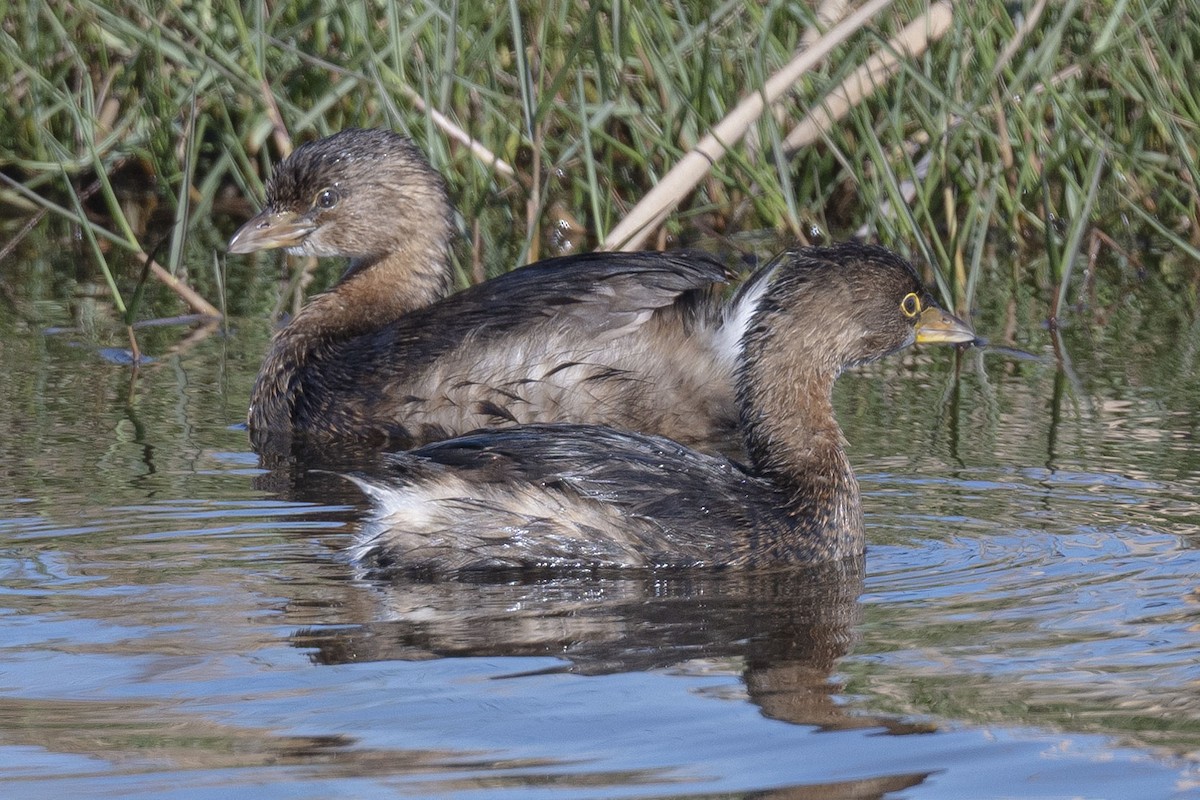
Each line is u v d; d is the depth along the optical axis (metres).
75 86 19.89
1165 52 16.92
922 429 12.61
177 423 12.87
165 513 10.50
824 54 15.91
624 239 15.68
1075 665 7.92
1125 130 18.23
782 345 10.62
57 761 6.91
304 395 13.65
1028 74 17.50
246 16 17.75
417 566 9.60
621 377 13.18
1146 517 10.39
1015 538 10.05
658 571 9.66
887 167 16.41
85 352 15.07
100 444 12.17
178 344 15.48
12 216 20.52
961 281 16.69
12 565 9.41
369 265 15.19
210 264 18.62
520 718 7.31
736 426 13.20
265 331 16.05
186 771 6.81
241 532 10.15
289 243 15.19
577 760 6.91
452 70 16.12
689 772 6.81
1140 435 12.28
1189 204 18.47
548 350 13.23
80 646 8.17
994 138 16.47
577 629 8.50
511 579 9.46
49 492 10.87
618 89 17.11
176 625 8.48
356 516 10.55
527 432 10.30
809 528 9.95
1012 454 11.88
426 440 13.30
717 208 18.80
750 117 15.95
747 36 17.97
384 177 15.13
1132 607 8.73
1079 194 16.69
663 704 7.49
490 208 18.48
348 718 7.33
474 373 13.30
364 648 8.19
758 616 8.73
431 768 6.84
